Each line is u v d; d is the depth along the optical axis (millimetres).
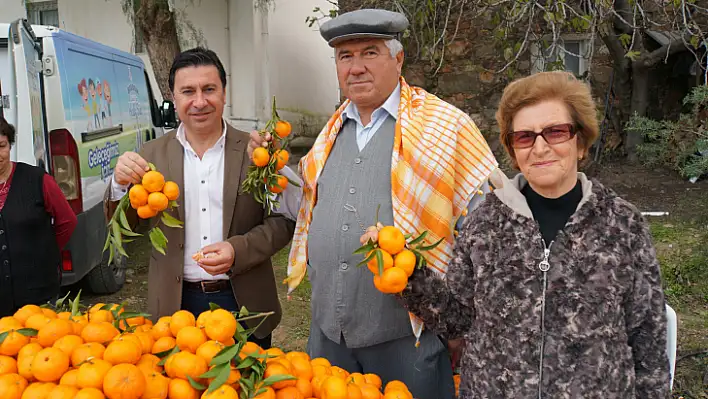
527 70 8297
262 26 10680
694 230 6070
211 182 2350
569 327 1467
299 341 4266
